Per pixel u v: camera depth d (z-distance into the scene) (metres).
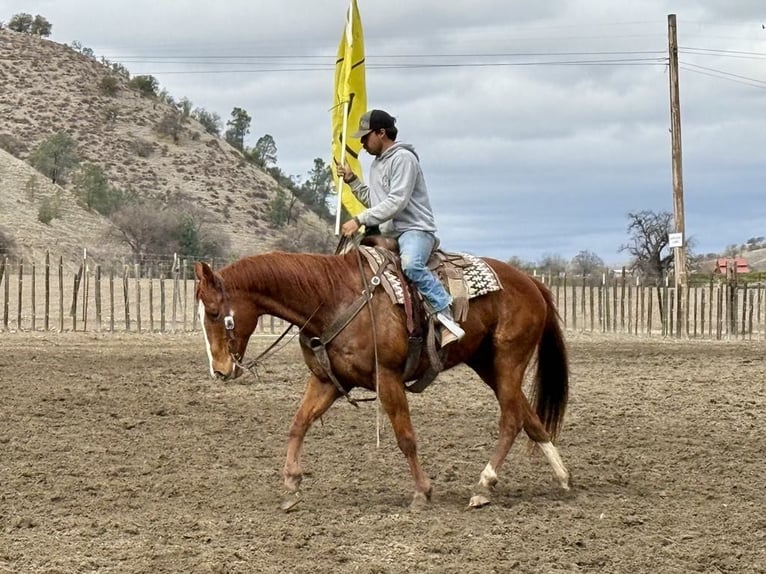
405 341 8.83
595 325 31.53
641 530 8.40
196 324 26.80
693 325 32.31
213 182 109.12
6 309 25.08
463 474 10.48
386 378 8.84
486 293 9.30
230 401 15.18
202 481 9.98
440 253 9.37
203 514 8.73
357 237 9.26
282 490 9.62
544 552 7.70
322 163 118.62
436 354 9.02
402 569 7.25
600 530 8.34
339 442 12.10
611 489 9.91
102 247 60.72
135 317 28.88
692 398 16.06
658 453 11.73
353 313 8.74
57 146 94.19
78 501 9.18
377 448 11.62
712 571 7.40
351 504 9.18
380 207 8.95
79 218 70.88
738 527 8.50
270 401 15.25
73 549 7.59
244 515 8.70
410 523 8.39
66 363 19.19
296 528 8.23
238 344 8.66
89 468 10.55
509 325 9.45
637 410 14.84
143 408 14.37
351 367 8.83
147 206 66.56
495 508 9.01
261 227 96.31
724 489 9.92
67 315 28.64
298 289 8.73
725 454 11.66
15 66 133.25
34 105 122.31
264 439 12.26
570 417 14.20
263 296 8.71
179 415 13.92
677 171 33.25
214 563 7.25
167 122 121.88
